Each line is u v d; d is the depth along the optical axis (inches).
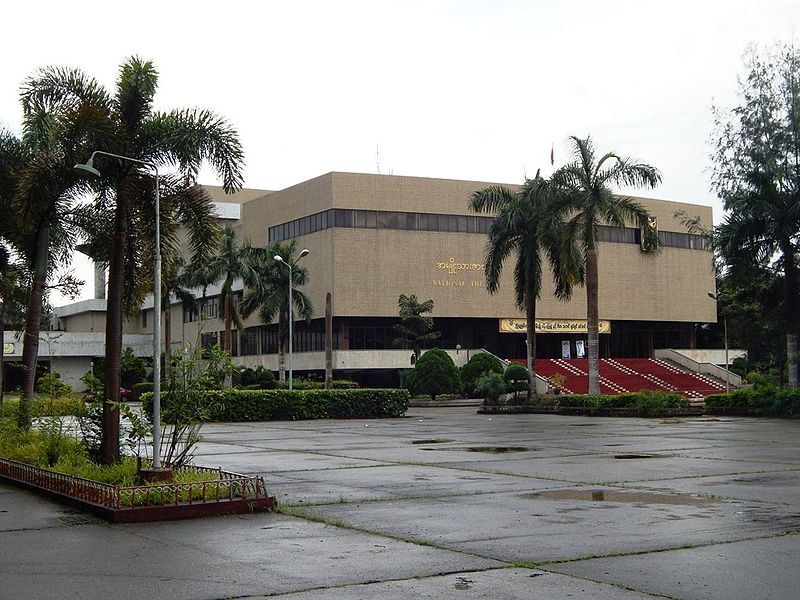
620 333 3339.1
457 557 363.6
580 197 1664.6
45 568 351.9
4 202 845.8
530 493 566.9
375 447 976.9
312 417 1667.1
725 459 794.2
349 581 323.9
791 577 321.7
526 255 1808.6
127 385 2849.4
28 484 615.2
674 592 301.1
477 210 1866.4
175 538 415.2
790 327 1555.1
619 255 3223.4
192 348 612.1
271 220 3048.7
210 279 2351.1
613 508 495.8
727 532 414.9
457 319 2994.6
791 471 689.6
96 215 839.7
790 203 1509.6
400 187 2819.9
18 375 2918.3
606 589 306.2
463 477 665.0
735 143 1770.4
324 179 2778.1
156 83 675.4
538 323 3061.0
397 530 429.7
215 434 1237.1
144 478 528.7
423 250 2834.6
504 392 1887.3
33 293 834.2
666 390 2790.4
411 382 2487.7
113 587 318.3
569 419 1582.2
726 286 1739.7
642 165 1644.9
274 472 709.9
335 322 2778.1
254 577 331.9
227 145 677.3
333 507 509.7
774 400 1546.5
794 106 1701.5
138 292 745.0
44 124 775.7
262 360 3117.6
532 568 341.1
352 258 2743.6
